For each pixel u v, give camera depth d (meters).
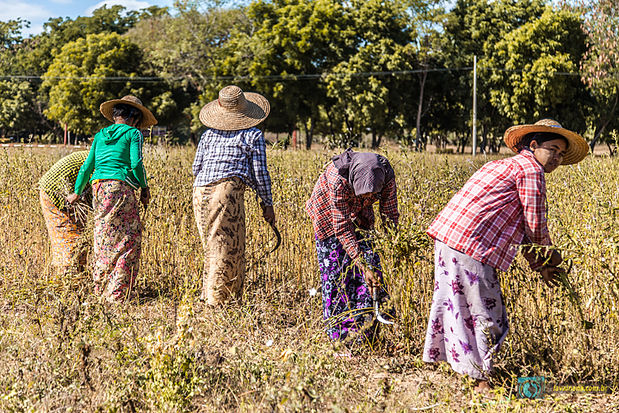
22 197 7.09
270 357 3.46
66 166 5.54
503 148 47.31
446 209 3.67
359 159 4.03
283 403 2.70
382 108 39.28
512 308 4.03
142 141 5.31
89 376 3.20
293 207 5.85
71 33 57.16
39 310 3.90
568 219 5.12
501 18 43.47
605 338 3.98
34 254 5.82
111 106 5.38
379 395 3.19
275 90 39.19
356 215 4.29
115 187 5.08
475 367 3.48
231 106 5.12
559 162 3.54
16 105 56.97
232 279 4.91
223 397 3.14
